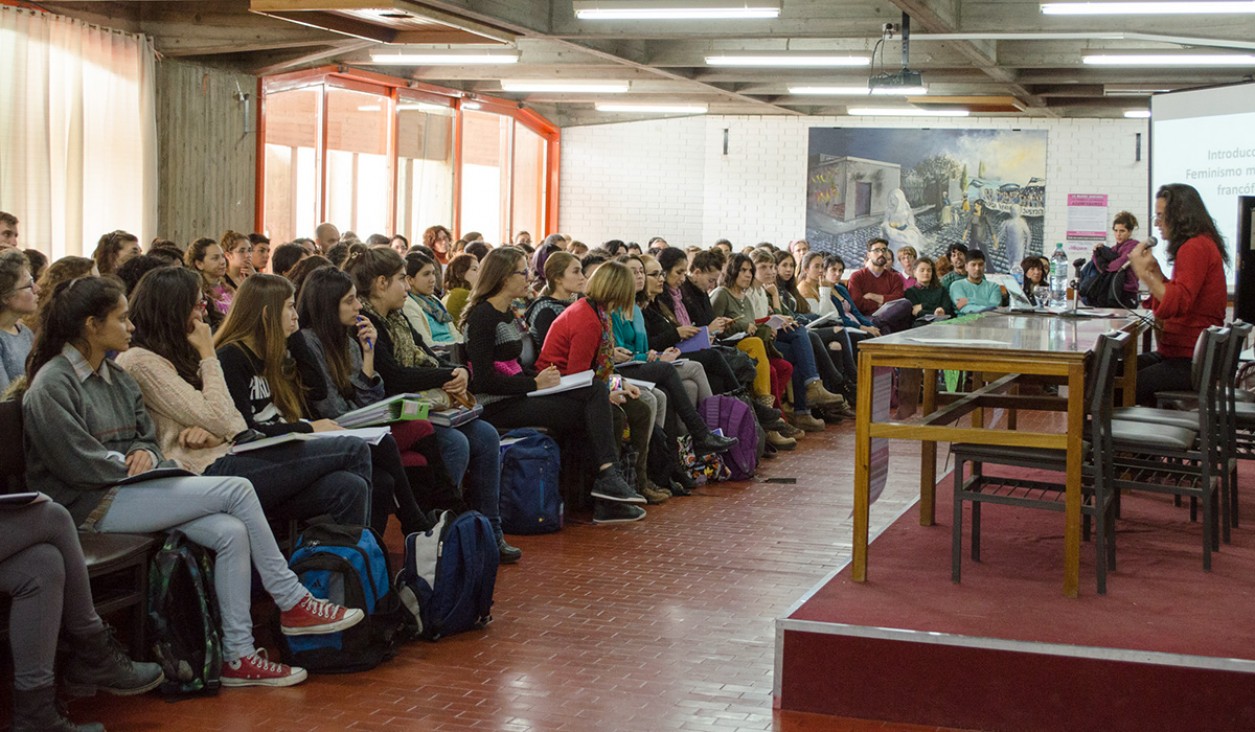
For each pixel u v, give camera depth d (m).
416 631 3.73
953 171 15.98
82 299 3.33
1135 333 5.21
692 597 4.32
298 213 12.02
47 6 8.97
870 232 16.30
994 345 3.74
